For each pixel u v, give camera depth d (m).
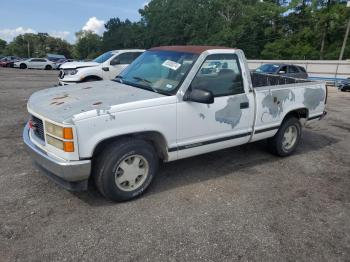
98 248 2.97
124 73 4.86
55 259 2.80
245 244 3.14
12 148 5.43
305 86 5.61
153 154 3.88
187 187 4.29
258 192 4.27
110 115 3.39
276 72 16.30
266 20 50.97
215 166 5.10
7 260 2.76
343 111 11.60
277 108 5.12
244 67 4.64
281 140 5.48
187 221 3.47
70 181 3.40
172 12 67.81
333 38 46.25
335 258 3.03
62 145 3.27
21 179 4.25
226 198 4.04
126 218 3.47
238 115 4.56
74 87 4.41
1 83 16.41
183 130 4.01
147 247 3.02
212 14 64.12
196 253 2.97
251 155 5.71
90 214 3.51
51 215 3.46
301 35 46.50
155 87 4.12
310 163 5.51
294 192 4.34
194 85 4.06
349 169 5.32
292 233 3.38
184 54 4.35
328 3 46.47
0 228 3.18
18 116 7.95
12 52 122.31
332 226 3.56
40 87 14.93
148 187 4.04
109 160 3.53
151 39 73.00
